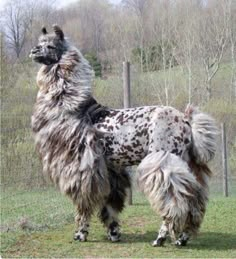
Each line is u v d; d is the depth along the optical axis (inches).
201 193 246.5
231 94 966.4
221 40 1207.6
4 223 295.6
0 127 411.5
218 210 349.1
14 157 413.4
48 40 262.5
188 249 245.8
